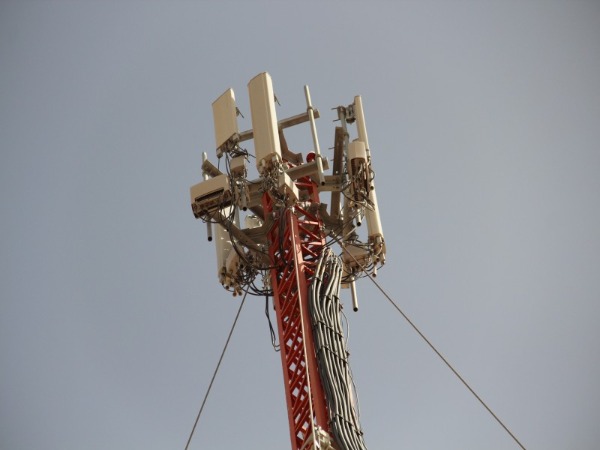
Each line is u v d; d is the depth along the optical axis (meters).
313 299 37.78
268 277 42.00
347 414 35.22
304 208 41.66
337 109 43.12
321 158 41.22
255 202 41.84
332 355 36.50
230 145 41.34
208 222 40.88
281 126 42.72
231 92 42.47
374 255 42.28
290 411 36.22
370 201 41.38
